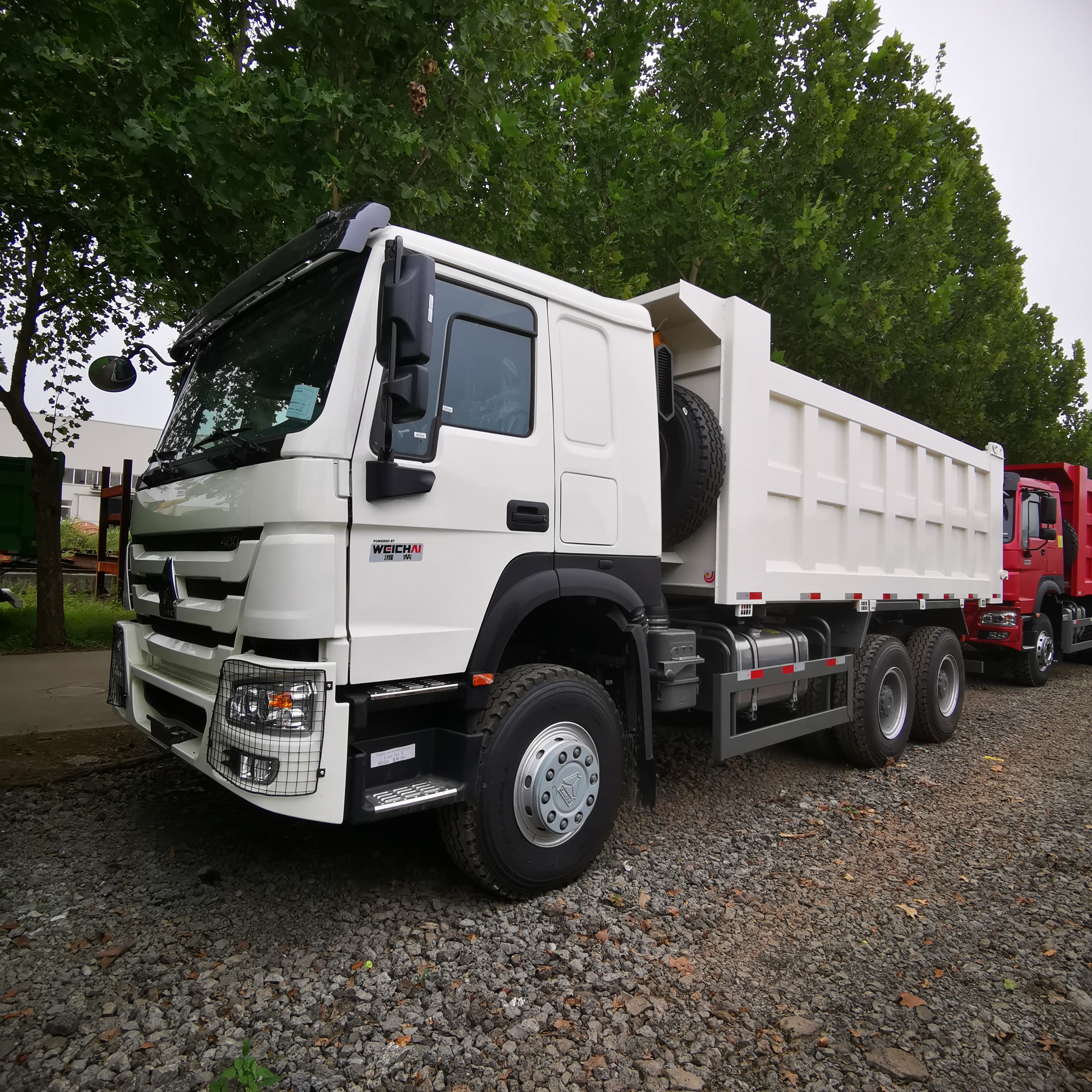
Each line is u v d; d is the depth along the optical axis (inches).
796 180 319.6
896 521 243.4
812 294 331.0
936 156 393.7
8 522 401.4
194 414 151.9
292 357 123.6
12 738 212.5
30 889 130.0
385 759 117.1
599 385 145.9
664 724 232.8
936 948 123.4
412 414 107.1
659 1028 100.2
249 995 102.6
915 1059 96.2
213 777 111.0
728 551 169.8
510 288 132.0
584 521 141.0
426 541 116.8
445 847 130.0
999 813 187.5
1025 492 370.9
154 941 115.3
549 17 194.9
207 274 209.8
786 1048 97.6
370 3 173.8
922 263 352.5
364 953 113.8
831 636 213.5
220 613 115.3
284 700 102.0
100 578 496.4
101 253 246.8
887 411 231.6
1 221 249.8
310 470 104.5
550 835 131.7
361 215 115.2
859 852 161.3
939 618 286.0
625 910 131.3
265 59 183.2
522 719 127.6
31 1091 83.8
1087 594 440.5
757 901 137.3
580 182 267.3
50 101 179.8
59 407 374.0
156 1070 88.0
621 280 283.7
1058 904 139.1
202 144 167.9
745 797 193.3
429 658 116.6
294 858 144.7
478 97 189.8
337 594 107.0
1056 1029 103.4
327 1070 89.3
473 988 106.3
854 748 217.2
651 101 286.0
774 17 324.2
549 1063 92.4
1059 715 310.5
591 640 155.9
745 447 174.6
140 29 164.1
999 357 478.0
